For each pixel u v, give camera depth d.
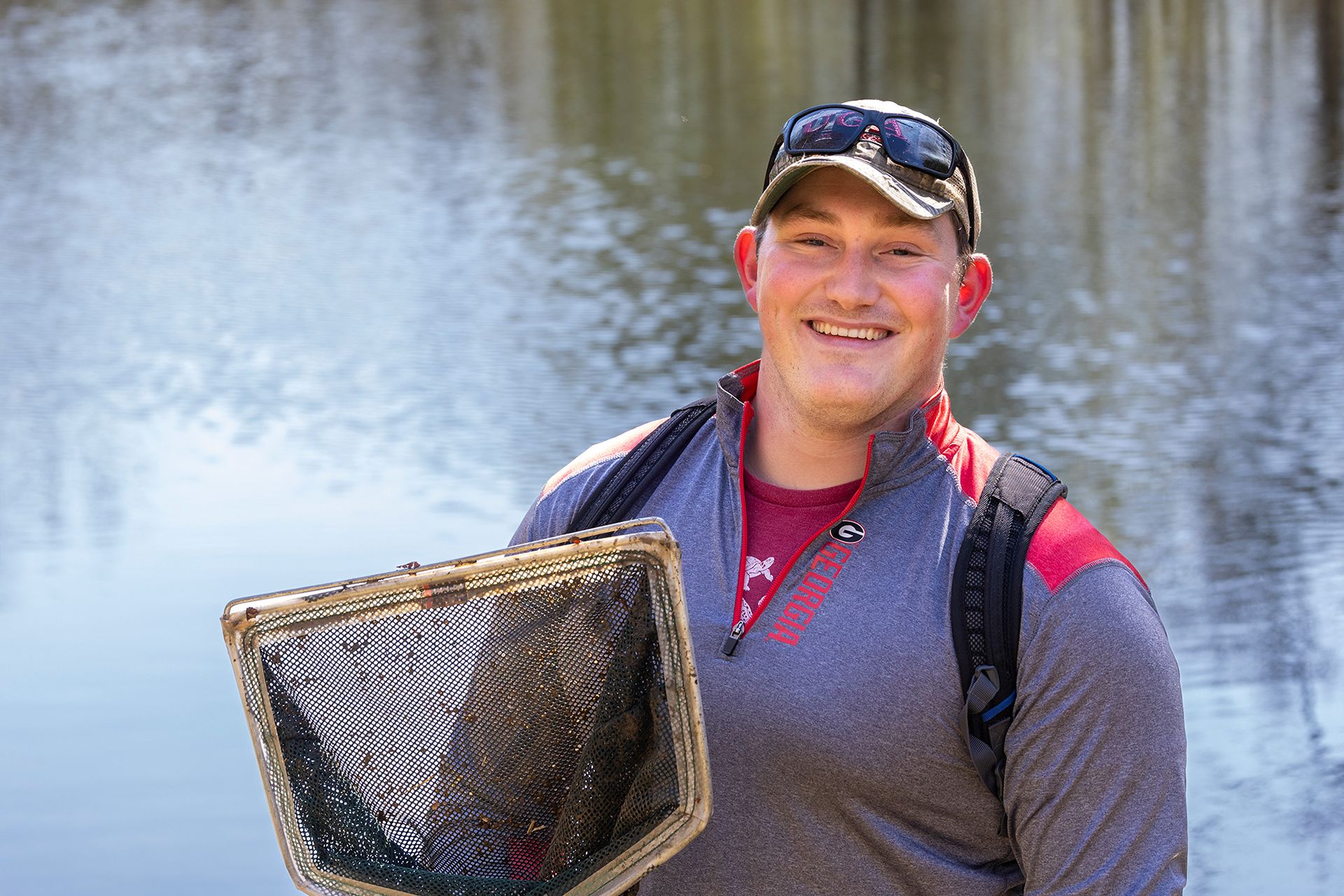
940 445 2.18
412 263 14.87
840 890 2.08
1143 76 26.06
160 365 11.54
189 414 10.36
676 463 2.32
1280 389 10.12
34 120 23.27
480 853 2.07
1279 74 25.67
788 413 2.21
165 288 14.09
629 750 2.02
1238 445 8.92
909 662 2.03
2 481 8.93
